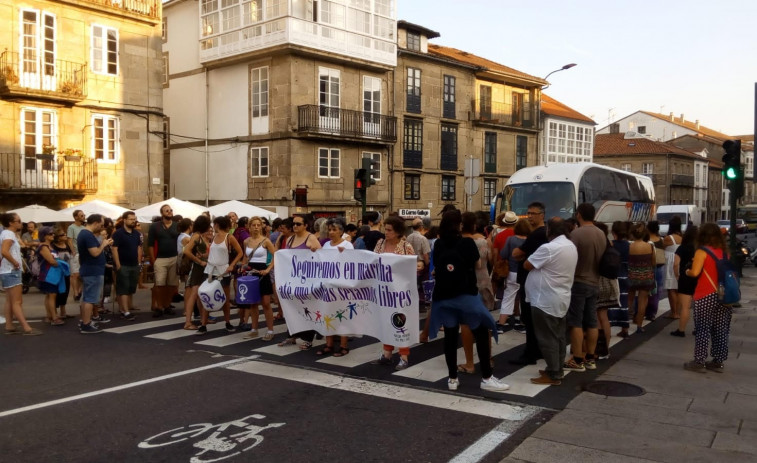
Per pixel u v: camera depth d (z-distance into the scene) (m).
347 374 7.08
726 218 79.38
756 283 18.33
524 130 39.41
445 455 4.75
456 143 34.41
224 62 27.14
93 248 9.66
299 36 24.69
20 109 18.88
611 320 9.38
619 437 5.05
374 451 4.82
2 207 18.56
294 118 25.17
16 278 9.51
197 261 9.71
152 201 22.25
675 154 63.56
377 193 29.14
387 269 7.27
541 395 6.26
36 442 4.96
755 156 13.16
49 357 7.95
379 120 28.59
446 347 6.43
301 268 8.14
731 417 5.57
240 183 27.20
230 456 4.70
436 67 32.88
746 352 8.38
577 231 7.20
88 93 20.44
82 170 20.02
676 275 9.99
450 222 6.36
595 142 68.62
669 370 7.29
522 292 7.57
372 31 27.77
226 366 7.47
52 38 19.55
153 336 9.38
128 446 4.89
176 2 29.30
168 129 30.34
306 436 5.12
